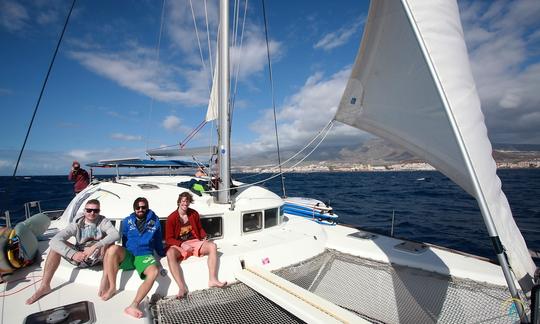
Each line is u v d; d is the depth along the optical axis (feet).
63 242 8.93
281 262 10.97
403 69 6.88
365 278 11.13
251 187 14.89
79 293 8.42
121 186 13.21
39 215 12.57
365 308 10.30
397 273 10.93
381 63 7.50
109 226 9.61
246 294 9.11
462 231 26.17
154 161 18.83
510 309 8.27
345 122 9.48
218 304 8.55
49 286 8.43
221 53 12.23
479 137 5.24
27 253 9.72
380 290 10.73
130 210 10.91
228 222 11.91
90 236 9.57
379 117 8.28
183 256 9.89
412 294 10.37
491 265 10.69
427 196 56.85
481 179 5.16
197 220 10.80
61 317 6.89
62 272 9.19
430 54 5.32
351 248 12.67
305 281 10.90
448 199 51.52
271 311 8.45
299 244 12.06
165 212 11.16
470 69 5.38
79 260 8.80
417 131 6.92
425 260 11.20
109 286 8.44
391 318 9.99
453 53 5.32
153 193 12.30
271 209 13.52
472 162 5.17
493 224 5.08
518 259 5.24
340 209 39.50
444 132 5.87
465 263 10.87
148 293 8.74
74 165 20.58
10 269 9.23
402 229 27.04
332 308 7.75
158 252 10.06
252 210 12.46
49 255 8.71
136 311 7.47
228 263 10.09
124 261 9.04
